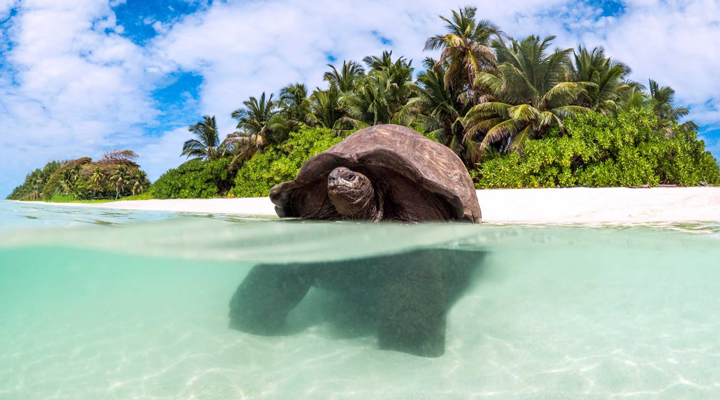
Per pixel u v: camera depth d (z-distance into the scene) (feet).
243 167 81.92
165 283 13.91
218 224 16.84
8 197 333.01
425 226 13.39
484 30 79.15
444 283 10.77
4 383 7.79
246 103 108.17
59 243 13.71
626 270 12.19
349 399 7.26
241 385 7.71
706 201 23.91
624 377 7.73
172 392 7.47
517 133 66.95
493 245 12.55
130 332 10.00
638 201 26.55
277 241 12.78
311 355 8.79
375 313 10.21
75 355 8.91
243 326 9.95
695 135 53.88
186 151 134.51
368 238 12.19
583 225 16.72
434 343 8.89
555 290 11.49
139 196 97.30
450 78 77.92
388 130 16.25
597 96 72.59
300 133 75.92
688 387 7.34
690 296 10.92
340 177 12.65
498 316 10.25
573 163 54.75
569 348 8.77
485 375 7.92
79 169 194.08
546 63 69.21
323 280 11.07
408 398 7.27
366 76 90.63
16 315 11.23
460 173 15.66
